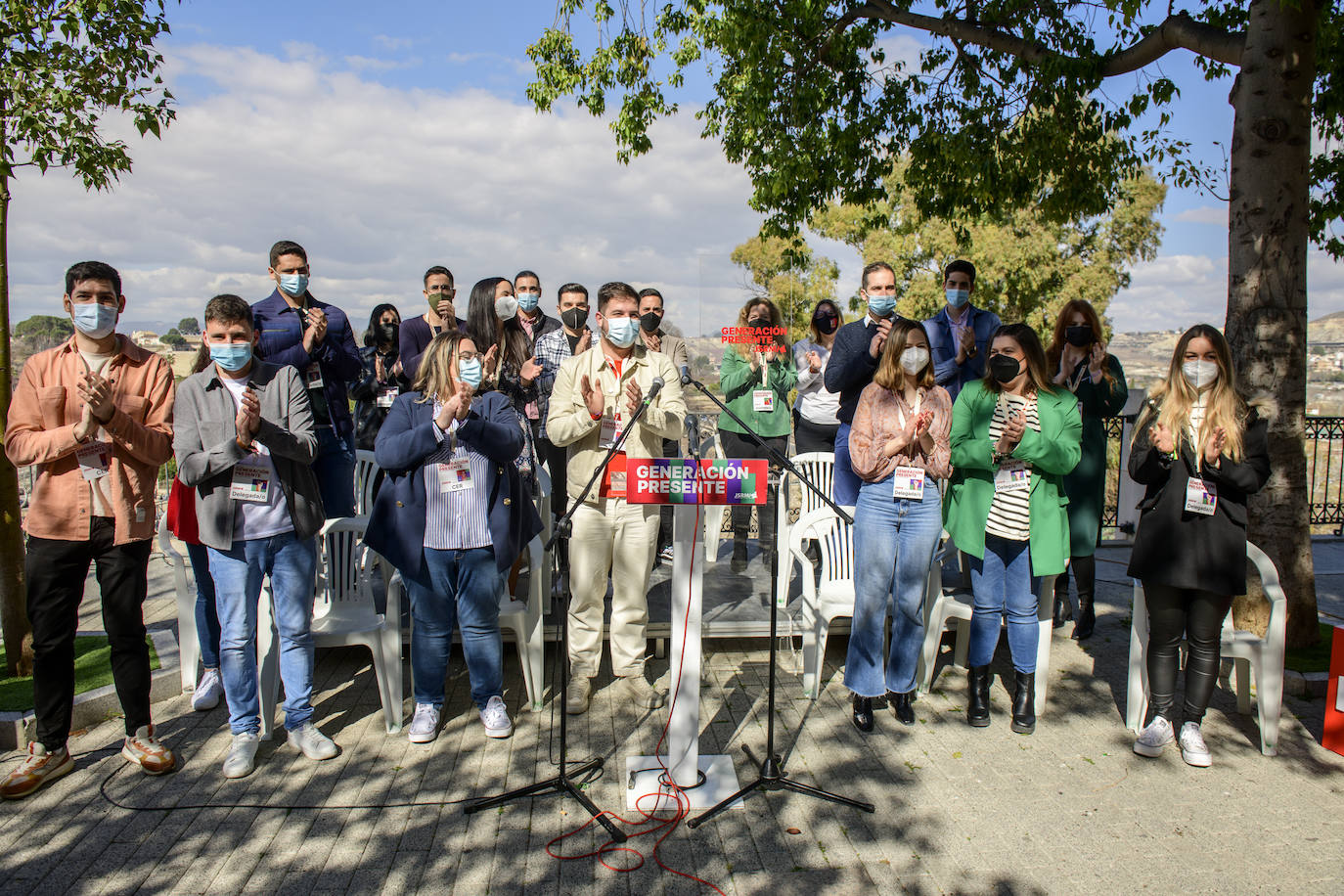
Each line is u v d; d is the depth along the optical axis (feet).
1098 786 11.66
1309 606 15.60
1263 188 15.12
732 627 16.01
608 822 10.52
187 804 11.13
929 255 81.61
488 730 13.03
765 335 19.62
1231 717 13.93
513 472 13.11
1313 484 27.12
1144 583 12.63
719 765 11.98
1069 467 12.83
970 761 12.39
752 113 27.58
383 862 9.90
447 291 18.49
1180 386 12.09
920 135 27.22
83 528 11.34
